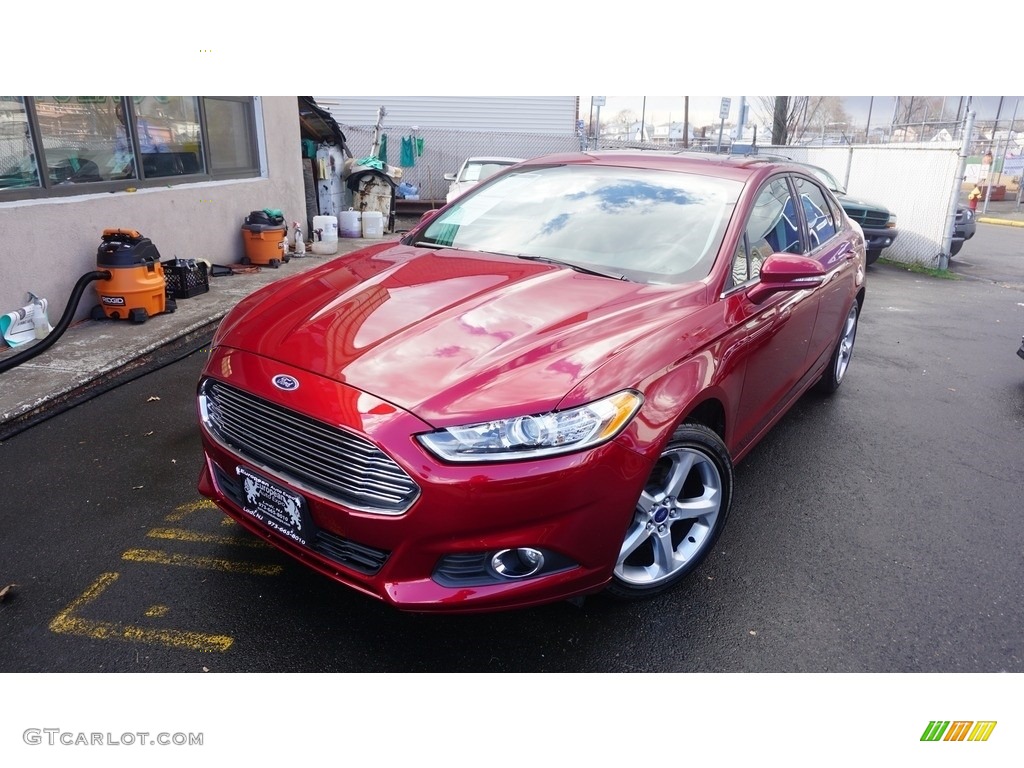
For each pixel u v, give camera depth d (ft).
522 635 8.54
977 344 23.49
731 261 10.28
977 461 14.10
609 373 7.72
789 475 13.05
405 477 6.97
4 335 16.49
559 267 10.35
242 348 8.43
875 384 18.61
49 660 7.78
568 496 7.27
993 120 76.23
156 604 8.66
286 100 31.60
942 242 38.96
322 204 39.50
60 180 19.40
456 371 7.49
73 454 12.29
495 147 68.28
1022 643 8.91
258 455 8.00
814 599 9.49
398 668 7.97
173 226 23.54
